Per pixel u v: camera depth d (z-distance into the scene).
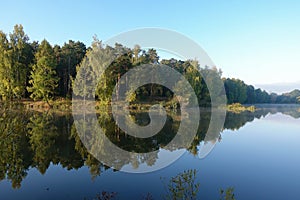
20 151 7.82
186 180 3.84
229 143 9.84
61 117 16.25
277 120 19.95
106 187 5.08
